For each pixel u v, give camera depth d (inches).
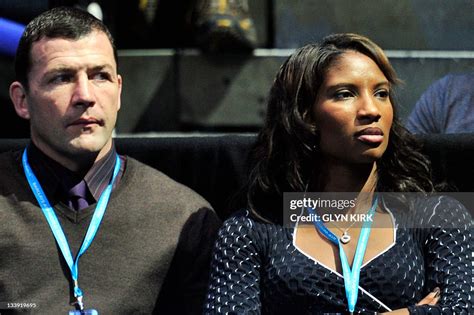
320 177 322.0
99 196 338.3
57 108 327.3
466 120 420.2
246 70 555.8
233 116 559.2
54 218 331.3
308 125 315.3
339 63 313.3
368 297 299.1
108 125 332.2
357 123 308.5
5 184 338.3
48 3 506.9
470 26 575.2
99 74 331.9
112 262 328.2
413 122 432.8
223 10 536.1
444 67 553.9
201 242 340.8
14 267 325.1
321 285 301.3
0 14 498.6
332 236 309.9
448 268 304.7
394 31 573.3
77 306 321.4
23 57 335.3
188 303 339.0
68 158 334.0
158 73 558.3
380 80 312.5
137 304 327.3
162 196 342.3
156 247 332.8
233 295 306.8
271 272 308.5
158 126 560.1
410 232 313.3
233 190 371.6
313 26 570.9
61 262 326.0
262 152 326.6
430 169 338.6
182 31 559.5
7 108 497.0
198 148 373.4
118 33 561.3
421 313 289.3
